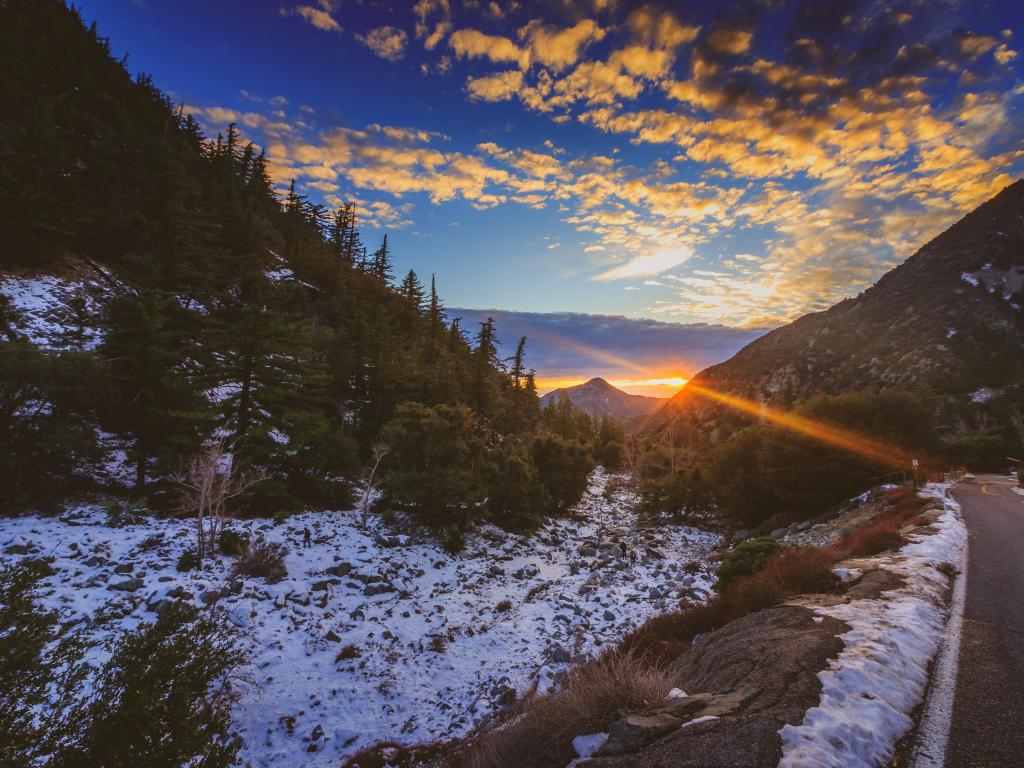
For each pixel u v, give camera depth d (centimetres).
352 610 1661
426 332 7419
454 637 1555
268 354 2719
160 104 7506
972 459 5088
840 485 2983
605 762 373
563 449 4531
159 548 1784
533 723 489
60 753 404
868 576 931
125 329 2436
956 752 379
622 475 7944
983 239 18538
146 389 2355
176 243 3978
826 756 349
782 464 3306
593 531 4025
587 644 1461
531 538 3334
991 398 10131
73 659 445
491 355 6806
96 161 4519
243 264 5069
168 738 460
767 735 375
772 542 1446
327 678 1240
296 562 1948
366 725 1089
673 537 3712
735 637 707
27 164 3728
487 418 5628
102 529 1880
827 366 16425
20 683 397
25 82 5009
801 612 735
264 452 2550
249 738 998
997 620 694
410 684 1267
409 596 1869
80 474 2327
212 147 7756
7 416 2034
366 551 2256
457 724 1073
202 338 3159
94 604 1287
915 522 1611
